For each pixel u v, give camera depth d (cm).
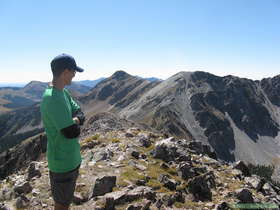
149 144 2214
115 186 1219
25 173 1698
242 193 1341
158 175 1467
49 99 541
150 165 1662
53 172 594
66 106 553
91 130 4369
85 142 2480
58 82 559
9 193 1208
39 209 1029
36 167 1545
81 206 1056
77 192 1157
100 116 7462
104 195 1118
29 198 1107
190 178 1505
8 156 11338
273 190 1686
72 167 596
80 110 627
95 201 1079
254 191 1574
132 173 1435
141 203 1058
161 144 1917
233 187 1515
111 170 1474
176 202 1162
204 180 1334
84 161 1678
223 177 1711
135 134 2642
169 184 1328
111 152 1833
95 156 1753
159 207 1088
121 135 2559
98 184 1162
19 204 1046
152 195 1152
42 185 1248
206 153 2669
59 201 611
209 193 1301
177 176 1543
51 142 575
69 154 586
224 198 1321
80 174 1387
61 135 568
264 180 1788
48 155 588
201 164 1908
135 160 1711
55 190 605
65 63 551
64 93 579
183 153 1914
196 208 1152
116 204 1058
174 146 1956
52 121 544
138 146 2119
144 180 1361
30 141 11150
